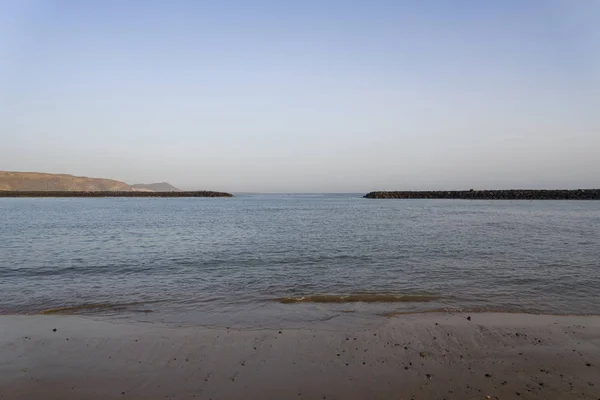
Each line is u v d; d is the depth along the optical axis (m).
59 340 7.43
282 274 13.76
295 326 8.30
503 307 9.75
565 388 5.64
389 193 122.88
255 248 19.48
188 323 8.52
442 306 9.84
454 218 38.97
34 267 14.91
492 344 7.25
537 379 5.91
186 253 18.08
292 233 26.05
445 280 12.69
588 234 24.70
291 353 6.83
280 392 5.48
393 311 9.40
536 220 36.00
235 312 9.38
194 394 5.43
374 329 8.06
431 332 7.88
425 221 35.44
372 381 5.82
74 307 9.81
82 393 5.44
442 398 5.35
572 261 15.67
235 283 12.48
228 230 28.12
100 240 22.66
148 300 10.51
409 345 7.20
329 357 6.66
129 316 9.05
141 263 15.74
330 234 25.36
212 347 7.09
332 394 5.44
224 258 16.78
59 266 15.11
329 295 10.91
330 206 70.38
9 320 8.69
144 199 116.25
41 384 5.68
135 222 34.81
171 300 10.51
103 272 14.10
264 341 7.39
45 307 9.83
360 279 12.94
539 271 13.88
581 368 6.29
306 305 9.98
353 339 7.50
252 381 5.80
